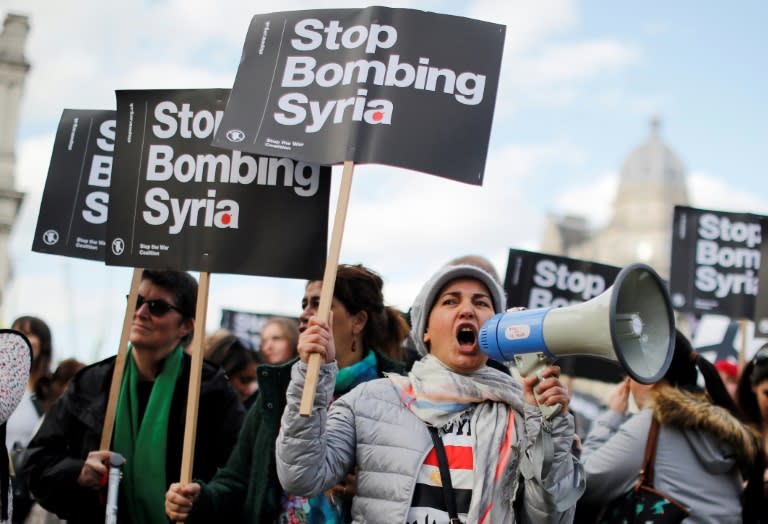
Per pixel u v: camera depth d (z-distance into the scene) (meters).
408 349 5.75
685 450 4.78
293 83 4.42
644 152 80.88
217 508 4.62
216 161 4.73
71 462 4.79
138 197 4.78
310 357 3.83
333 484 3.97
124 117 4.86
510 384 4.10
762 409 5.66
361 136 4.25
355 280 4.90
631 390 5.46
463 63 4.36
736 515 4.82
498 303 4.26
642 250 77.88
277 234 4.64
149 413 4.94
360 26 4.41
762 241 6.95
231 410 5.04
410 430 3.94
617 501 4.81
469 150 4.27
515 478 3.87
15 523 6.65
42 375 7.02
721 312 7.40
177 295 5.04
